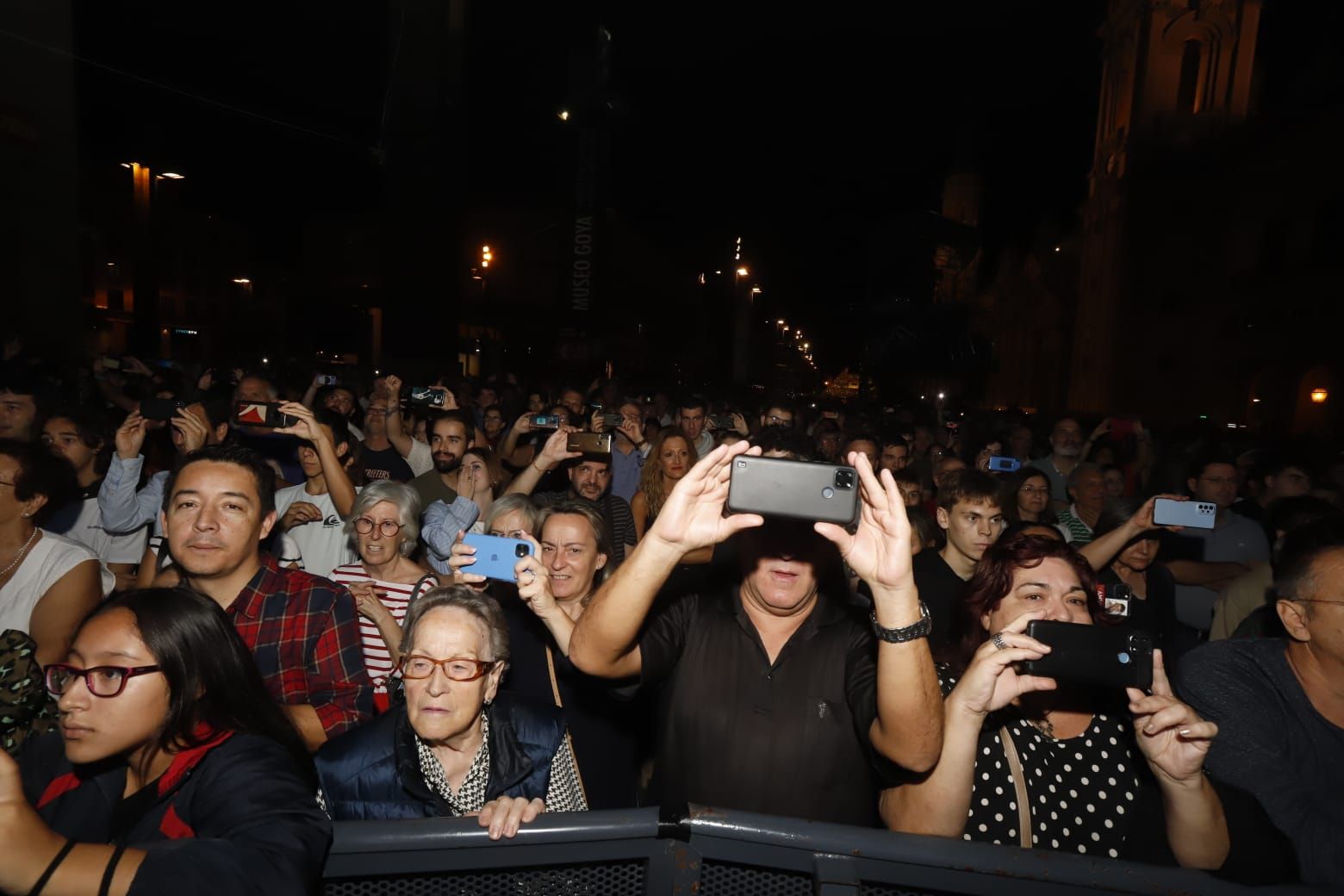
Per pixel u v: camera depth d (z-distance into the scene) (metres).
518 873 1.33
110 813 1.37
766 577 1.80
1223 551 4.10
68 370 7.81
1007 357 45.44
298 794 1.30
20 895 1.02
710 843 1.30
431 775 1.83
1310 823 1.62
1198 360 28.67
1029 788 1.71
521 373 29.98
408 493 3.07
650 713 2.90
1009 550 1.94
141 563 3.34
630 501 6.12
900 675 1.44
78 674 1.32
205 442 3.32
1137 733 1.50
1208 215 28.78
